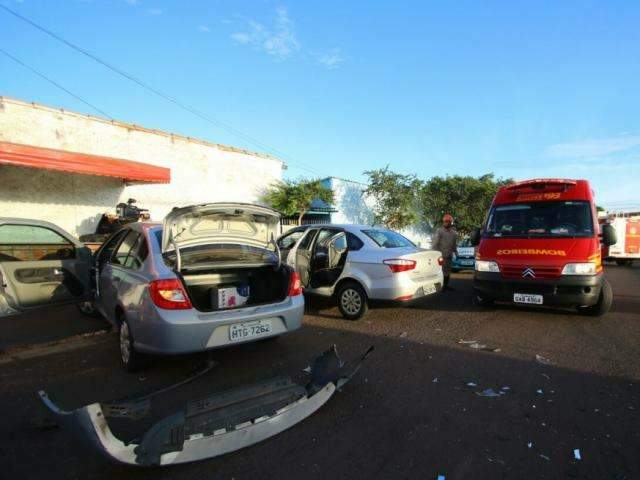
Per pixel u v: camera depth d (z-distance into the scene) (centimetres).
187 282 442
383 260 611
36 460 274
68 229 1122
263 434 294
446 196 2453
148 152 1289
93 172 989
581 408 345
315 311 714
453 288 1006
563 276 615
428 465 266
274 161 1678
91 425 246
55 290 512
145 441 259
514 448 285
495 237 709
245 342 404
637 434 304
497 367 441
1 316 462
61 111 1102
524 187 744
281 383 359
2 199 1015
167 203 1345
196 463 270
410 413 337
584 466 265
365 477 253
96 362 460
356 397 366
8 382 405
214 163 1469
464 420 325
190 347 373
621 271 1664
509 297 659
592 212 664
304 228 750
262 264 466
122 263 476
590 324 627
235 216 459
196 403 322
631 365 446
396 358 470
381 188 2106
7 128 1012
